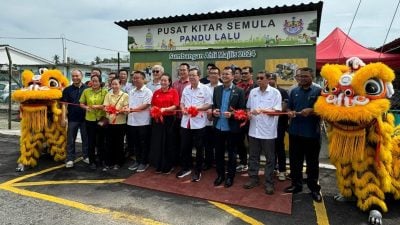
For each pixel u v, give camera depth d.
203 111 5.41
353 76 4.04
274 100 4.88
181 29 8.08
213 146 6.06
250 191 5.04
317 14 6.98
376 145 4.12
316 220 4.14
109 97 6.10
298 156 4.90
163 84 5.74
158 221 4.05
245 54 7.47
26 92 5.82
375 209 4.09
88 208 4.41
